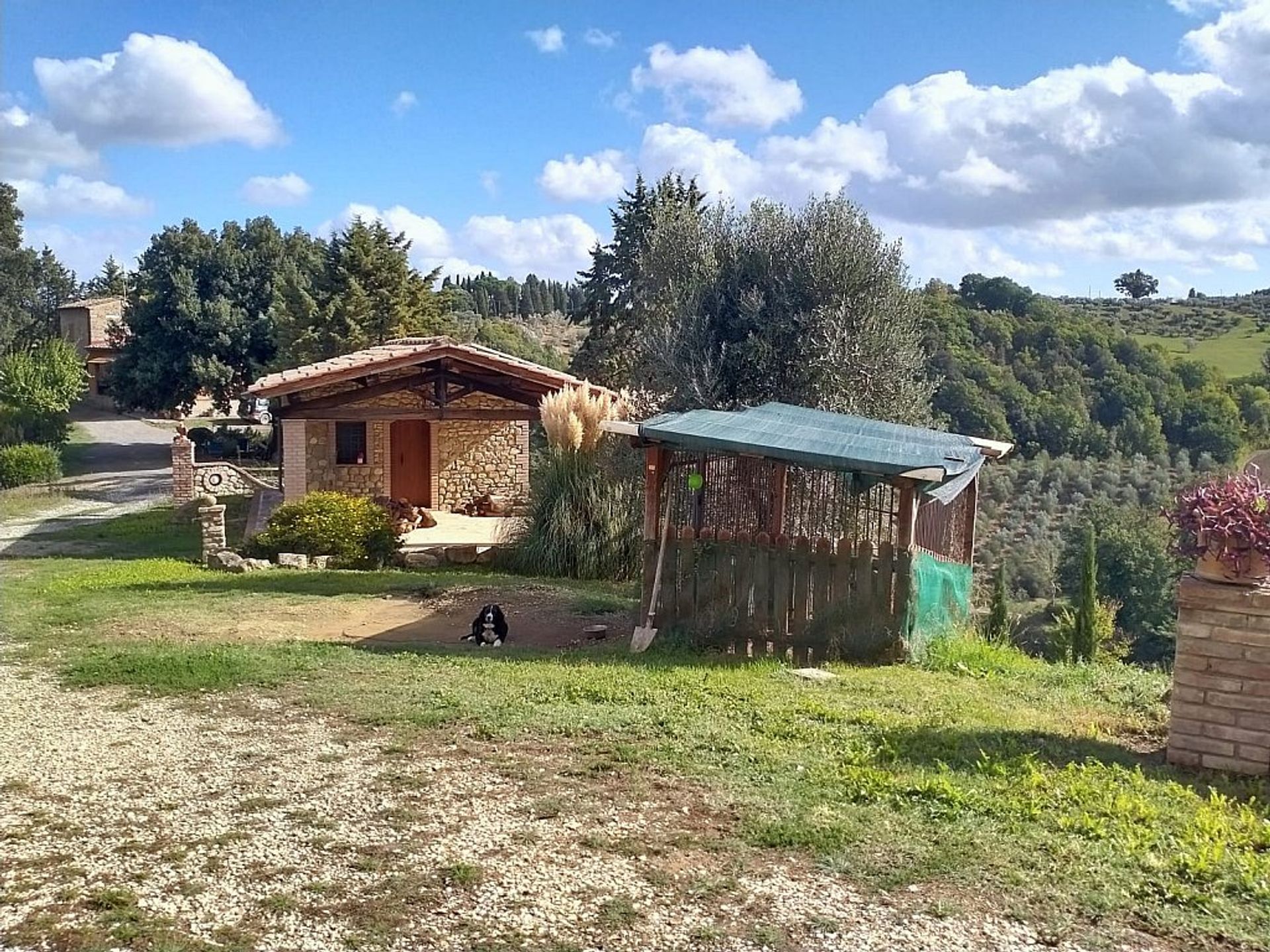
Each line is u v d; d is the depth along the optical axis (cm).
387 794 489
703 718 633
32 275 5756
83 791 495
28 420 4219
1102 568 2708
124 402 4891
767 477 1148
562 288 10106
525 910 371
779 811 468
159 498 3294
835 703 692
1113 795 502
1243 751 555
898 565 888
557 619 1134
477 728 603
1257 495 564
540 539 1642
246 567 1617
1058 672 900
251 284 4959
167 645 895
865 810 471
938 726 637
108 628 991
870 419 1369
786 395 1759
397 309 4203
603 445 1656
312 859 412
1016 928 365
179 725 618
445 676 759
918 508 1005
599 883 394
